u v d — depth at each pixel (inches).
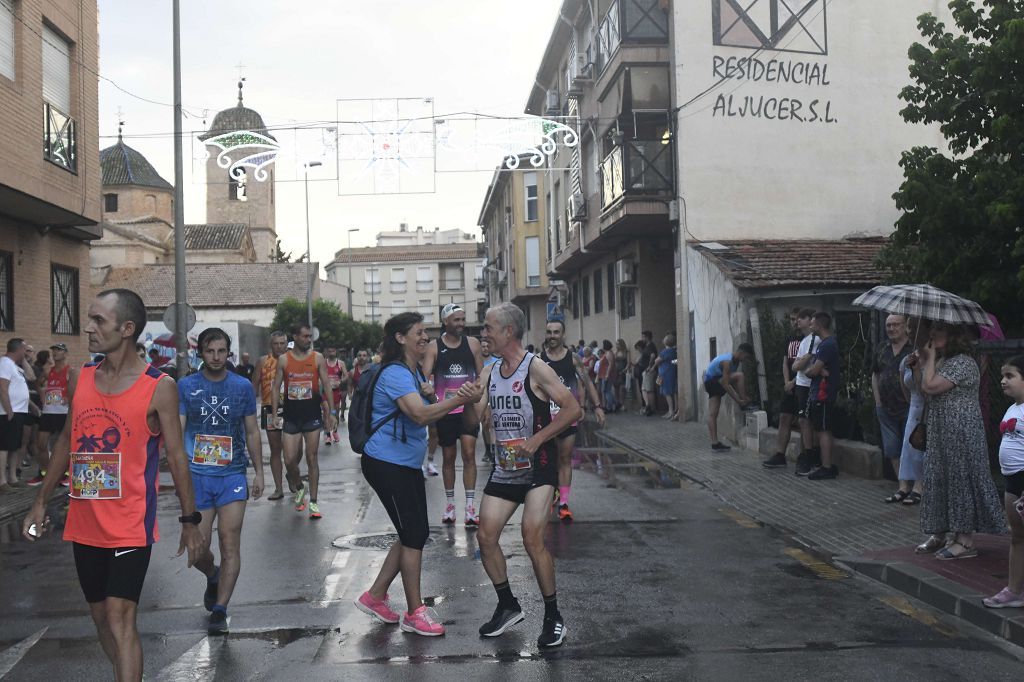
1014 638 216.2
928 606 248.4
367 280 3900.1
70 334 779.4
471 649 212.7
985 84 452.4
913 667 198.4
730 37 810.8
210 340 242.1
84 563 165.5
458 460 604.1
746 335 657.0
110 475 162.1
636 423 840.3
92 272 2261.3
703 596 256.7
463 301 3873.0
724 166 807.7
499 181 1913.1
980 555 287.0
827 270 685.3
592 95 986.7
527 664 201.3
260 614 244.2
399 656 208.4
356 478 526.0
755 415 589.3
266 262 2610.7
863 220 827.4
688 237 803.4
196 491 236.8
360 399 228.7
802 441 471.2
